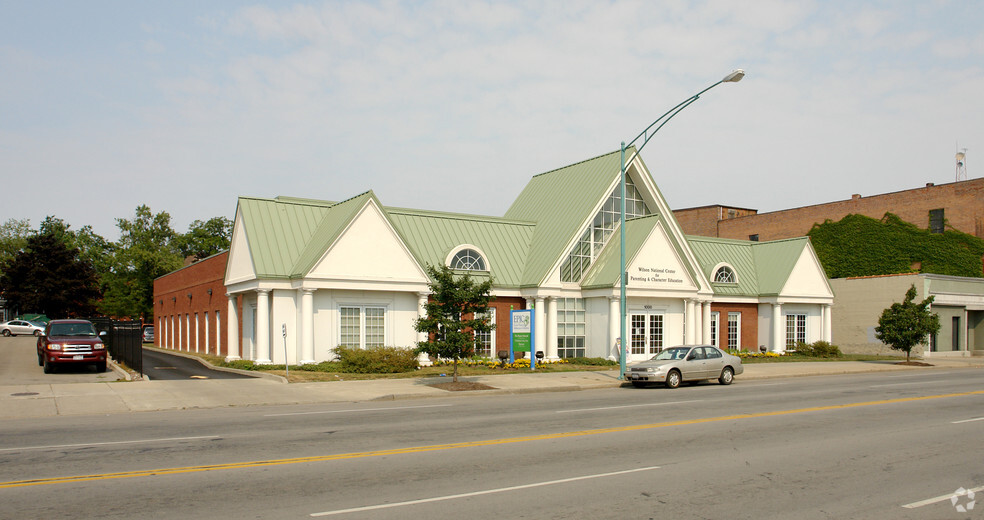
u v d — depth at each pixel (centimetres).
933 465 1083
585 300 3541
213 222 8850
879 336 3928
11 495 864
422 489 904
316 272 2814
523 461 1091
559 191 3919
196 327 4222
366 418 1602
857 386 2525
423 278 3050
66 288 7569
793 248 4325
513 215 4116
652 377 2456
